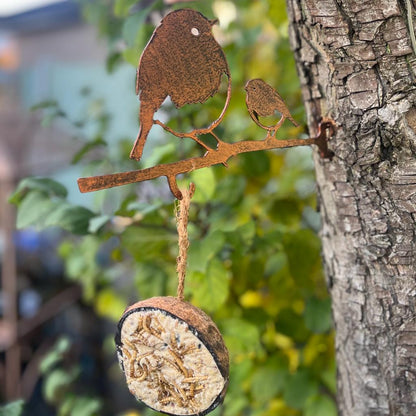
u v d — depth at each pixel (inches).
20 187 41.0
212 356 30.3
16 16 66.6
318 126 33.8
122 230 42.3
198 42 29.9
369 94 31.9
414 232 32.4
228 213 44.7
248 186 49.9
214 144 43.3
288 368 44.3
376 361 34.4
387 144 32.2
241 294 44.5
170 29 29.4
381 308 33.7
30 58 68.3
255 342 40.4
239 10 55.1
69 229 39.0
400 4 31.1
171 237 40.9
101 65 69.5
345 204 33.6
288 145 32.5
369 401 34.8
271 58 56.7
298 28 33.4
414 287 32.8
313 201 47.9
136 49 42.3
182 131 43.3
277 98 32.2
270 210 47.5
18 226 39.7
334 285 35.9
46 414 76.6
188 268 39.2
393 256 32.9
